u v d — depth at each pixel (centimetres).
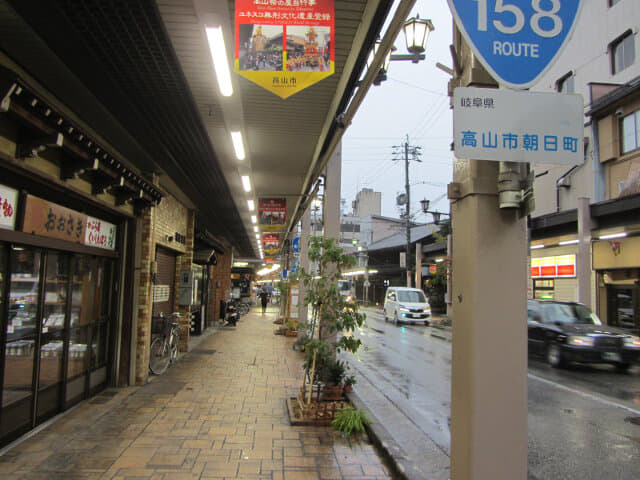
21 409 463
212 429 522
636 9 1634
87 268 618
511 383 278
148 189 683
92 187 570
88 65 445
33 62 440
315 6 360
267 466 423
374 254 4450
